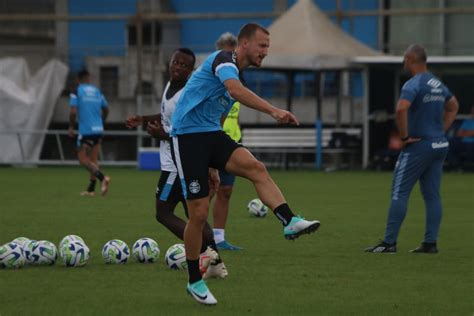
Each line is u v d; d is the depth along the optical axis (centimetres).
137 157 11406
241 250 3909
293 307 2670
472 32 11525
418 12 11012
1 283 3041
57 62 11256
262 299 2789
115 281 3086
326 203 6228
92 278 3142
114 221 4994
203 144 2717
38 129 11100
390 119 10562
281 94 11431
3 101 11006
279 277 3195
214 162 2739
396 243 3978
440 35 11600
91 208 5769
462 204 6188
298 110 11331
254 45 2773
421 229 4750
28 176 9269
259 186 2689
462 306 2692
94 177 6888
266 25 11969
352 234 4491
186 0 12056
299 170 10400
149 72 11594
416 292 2916
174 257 3322
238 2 12038
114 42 12150
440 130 3809
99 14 12125
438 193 3862
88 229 4619
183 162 2723
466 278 3191
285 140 10494
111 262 3456
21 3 12238
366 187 7731
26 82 11188
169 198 3381
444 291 2936
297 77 11400
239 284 3052
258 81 11481
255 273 3284
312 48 9494
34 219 5094
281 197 2667
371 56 9850
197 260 2692
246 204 6188
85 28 12150
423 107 3778
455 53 11500
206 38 12112
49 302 2731
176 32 12112
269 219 5206
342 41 9806
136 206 5909
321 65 9494
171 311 2608
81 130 6962
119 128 11731
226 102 2753
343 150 10362
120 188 7600
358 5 11719
